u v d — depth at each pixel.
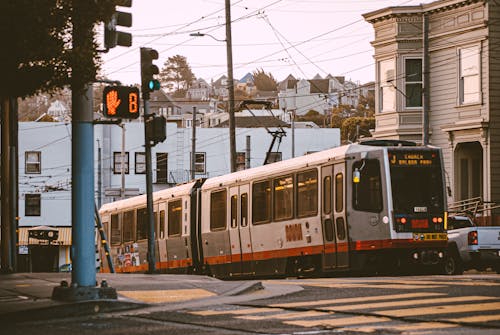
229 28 43.25
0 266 27.08
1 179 27.09
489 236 27.80
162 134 23.33
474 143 42.78
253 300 15.94
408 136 44.22
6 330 12.69
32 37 14.73
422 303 14.09
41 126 77.19
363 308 13.75
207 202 33.88
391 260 25.25
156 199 38.47
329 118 163.62
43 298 15.66
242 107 38.03
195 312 14.19
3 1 14.45
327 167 26.42
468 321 11.75
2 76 15.12
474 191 42.66
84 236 15.09
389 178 25.16
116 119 15.16
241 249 31.20
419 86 44.19
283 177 28.70
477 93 41.31
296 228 27.83
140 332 11.95
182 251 35.72
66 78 14.98
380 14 44.91
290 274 28.42
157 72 23.23
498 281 18.56
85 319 13.88
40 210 76.81
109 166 77.38
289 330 11.63
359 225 25.27
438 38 43.31
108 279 20.39
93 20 15.04
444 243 25.64
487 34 40.56
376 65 45.84
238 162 80.69
